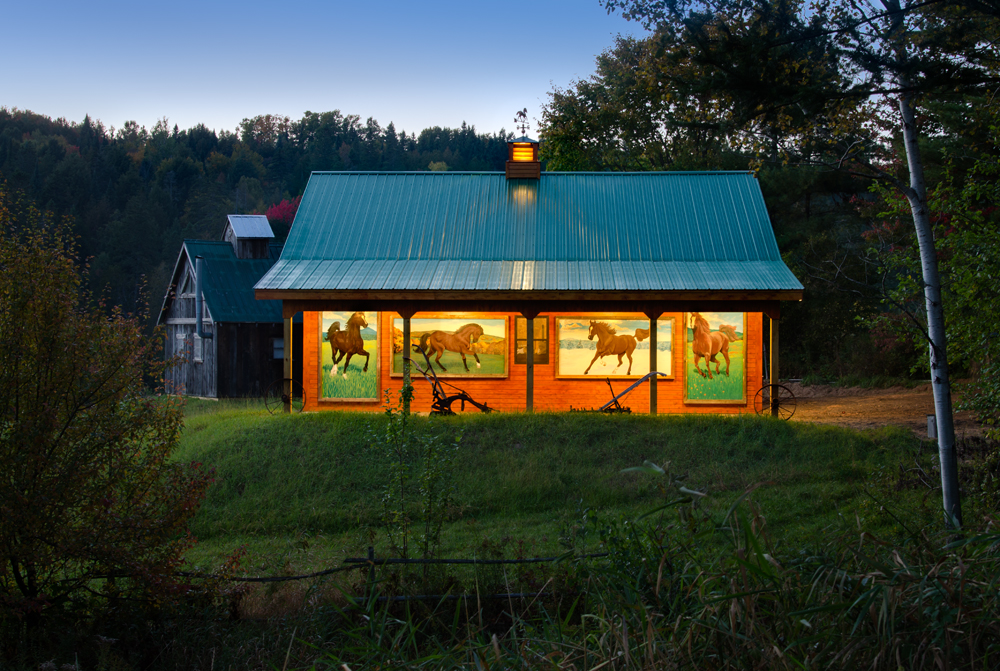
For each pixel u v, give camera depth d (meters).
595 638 4.78
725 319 21.08
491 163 121.62
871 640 4.06
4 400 7.02
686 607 4.86
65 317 7.23
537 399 21.27
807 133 9.11
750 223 22.38
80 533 6.86
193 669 6.54
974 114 10.74
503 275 20.39
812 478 13.91
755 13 7.69
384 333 21.31
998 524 5.25
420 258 21.56
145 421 7.49
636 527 6.61
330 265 21.09
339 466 14.50
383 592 7.60
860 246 32.09
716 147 32.25
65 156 99.81
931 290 8.91
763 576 4.42
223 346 29.70
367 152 121.25
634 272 20.48
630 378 21.22
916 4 7.41
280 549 11.30
